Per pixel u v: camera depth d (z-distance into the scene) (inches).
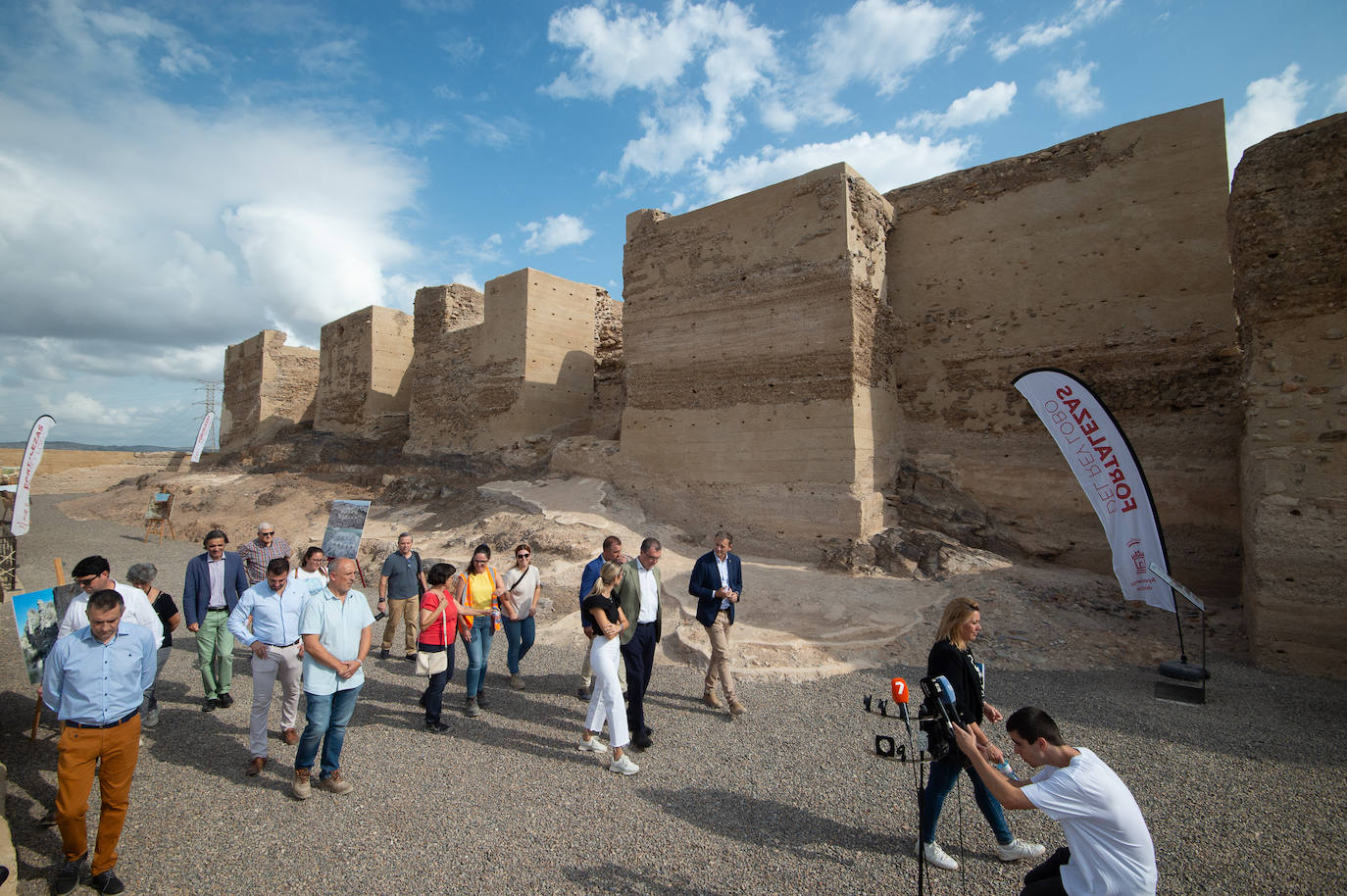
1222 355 432.1
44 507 997.2
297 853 169.2
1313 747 223.3
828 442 472.7
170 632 255.0
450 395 845.2
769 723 250.7
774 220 514.9
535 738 239.6
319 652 192.7
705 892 153.3
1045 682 287.0
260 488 796.0
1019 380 343.0
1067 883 116.9
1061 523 476.4
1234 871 159.3
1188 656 316.5
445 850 170.1
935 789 160.2
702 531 530.3
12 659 331.6
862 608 367.6
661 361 576.1
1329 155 309.3
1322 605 290.0
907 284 561.0
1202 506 430.0
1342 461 293.7
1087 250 483.2
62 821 154.4
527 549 297.3
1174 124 456.8
